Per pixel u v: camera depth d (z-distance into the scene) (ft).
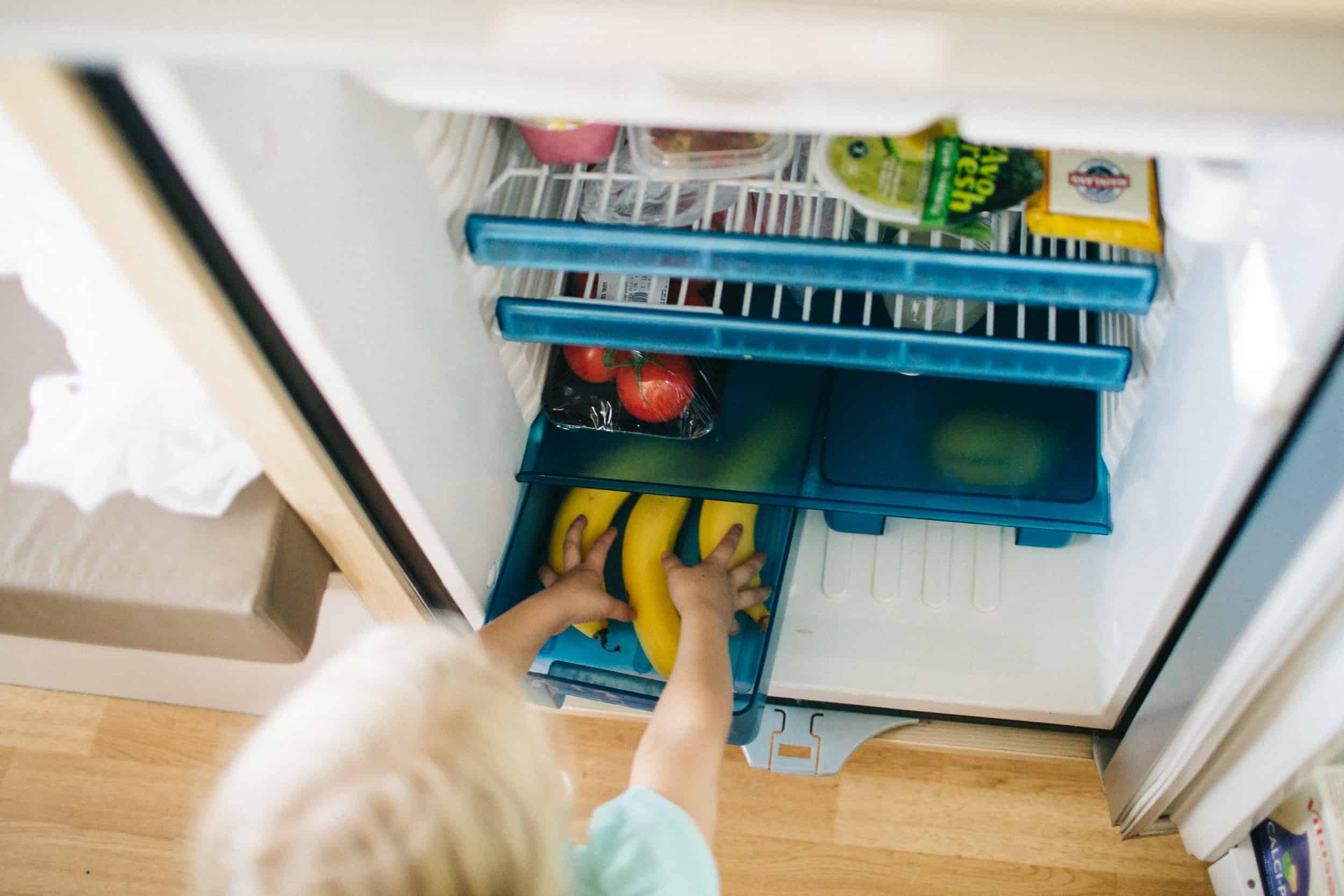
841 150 3.08
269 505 3.25
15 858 4.91
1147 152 2.06
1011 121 1.98
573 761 5.05
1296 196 2.32
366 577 3.72
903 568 4.60
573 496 4.54
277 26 1.79
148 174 2.14
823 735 4.65
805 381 4.49
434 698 2.13
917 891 4.68
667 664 4.17
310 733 2.07
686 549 4.55
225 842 2.03
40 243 2.92
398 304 2.91
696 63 1.80
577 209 3.50
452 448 3.50
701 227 3.53
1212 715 3.47
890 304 3.84
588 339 3.57
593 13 1.79
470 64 1.82
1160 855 4.68
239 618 3.18
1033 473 4.15
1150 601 3.65
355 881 1.94
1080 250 3.46
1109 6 1.71
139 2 1.77
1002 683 4.35
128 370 3.15
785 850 4.80
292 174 2.28
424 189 2.95
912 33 1.76
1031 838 4.76
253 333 2.57
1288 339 2.41
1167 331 3.39
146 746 5.18
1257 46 1.72
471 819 2.03
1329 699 3.09
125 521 3.23
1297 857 3.93
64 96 1.92
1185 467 3.23
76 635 3.53
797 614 4.54
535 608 3.93
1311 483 2.56
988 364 3.40
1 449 3.30
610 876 2.80
